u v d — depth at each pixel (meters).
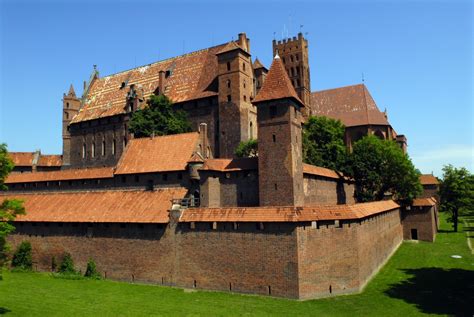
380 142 82.00
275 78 55.19
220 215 47.38
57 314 38.81
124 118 90.25
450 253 67.19
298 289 42.41
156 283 50.69
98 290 48.22
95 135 96.25
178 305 41.41
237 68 75.12
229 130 75.06
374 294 44.38
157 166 62.28
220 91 76.88
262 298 43.44
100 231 56.03
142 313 38.88
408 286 47.38
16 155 105.94
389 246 65.81
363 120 105.56
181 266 49.28
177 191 59.00
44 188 71.50
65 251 58.72
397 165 78.06
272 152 53.81
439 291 45.06
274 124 54.03
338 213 45.41
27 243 61.75
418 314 37.50
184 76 88.62
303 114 109.62
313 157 75.12
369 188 80.81
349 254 45.59
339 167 78.19
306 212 43.84
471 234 89.06
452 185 93.75
